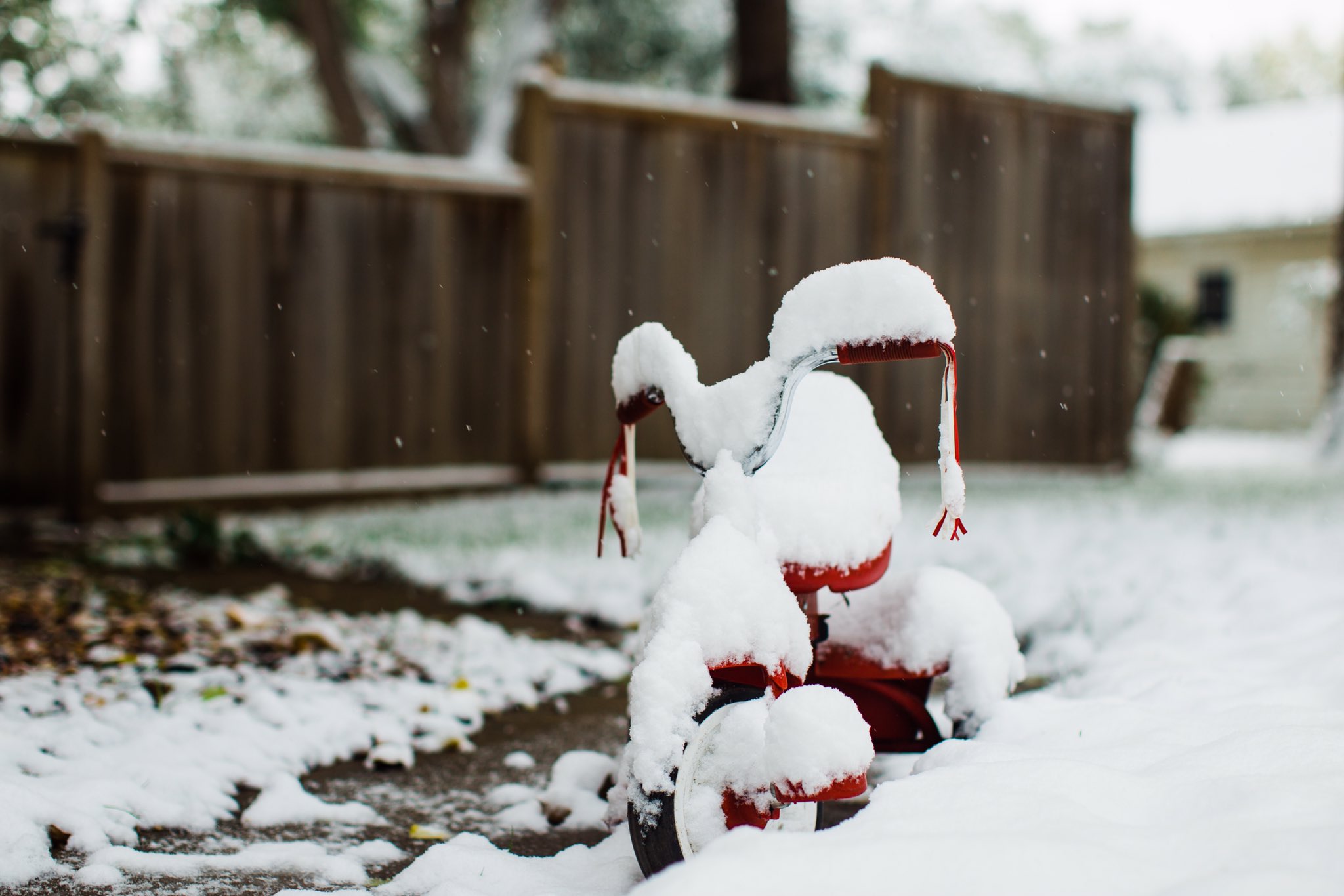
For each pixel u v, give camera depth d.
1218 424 24.73
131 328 9.14
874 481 3.15
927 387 10.88
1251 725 3.22
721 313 10.58
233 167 9.34
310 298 9.70
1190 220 24.55
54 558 7.70
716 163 10.50
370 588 7.18
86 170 8.90
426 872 3.05
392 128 20.22
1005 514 8.85
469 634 5.93
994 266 11.31
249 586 7.09
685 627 2.71
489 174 10.12
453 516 9.12
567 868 3.04
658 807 2.66
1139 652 4.64
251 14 20.83
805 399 3.30
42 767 3.71
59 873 3.07
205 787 3.70
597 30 22.47
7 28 15.62
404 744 4.25
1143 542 7.57
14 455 8.89
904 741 3.65
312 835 3.49
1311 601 5.33
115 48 16.70
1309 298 23.84
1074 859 2.23
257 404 9.54
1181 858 2.31
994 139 11.25
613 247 10.35
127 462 9.13
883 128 10.78
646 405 3.40
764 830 2.67
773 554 2.88
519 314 10.28
